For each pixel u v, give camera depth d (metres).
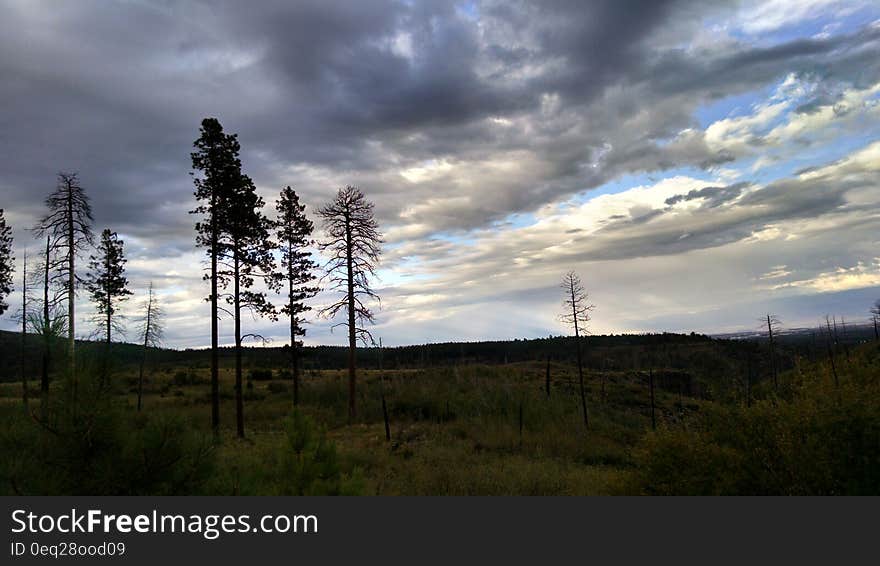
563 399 38.44
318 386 44.25
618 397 47.22
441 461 19.14
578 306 32.34
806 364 11.59
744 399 9.36
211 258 26.91
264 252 28.33
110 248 40.22
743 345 69.44
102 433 5.70
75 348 6.10
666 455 8.88
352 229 33.44
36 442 5.66
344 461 16.72
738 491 8.05
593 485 13.61
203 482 6.29
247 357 83.31
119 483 5.63
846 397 7.68
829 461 7.43
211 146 27.34
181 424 6.24
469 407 34.06
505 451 23.70
